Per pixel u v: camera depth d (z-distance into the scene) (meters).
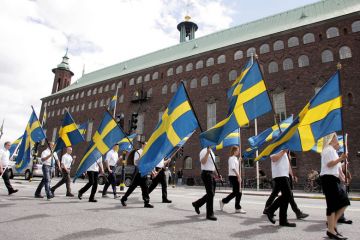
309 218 6.84
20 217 6.22
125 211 7.46
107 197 11.05
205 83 37.31
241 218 6.74
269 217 5.93
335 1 34.62
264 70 32.50
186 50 45.69
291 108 29.56
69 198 10.13
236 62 35.09
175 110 7.95
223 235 4.89
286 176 5.92
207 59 38.22
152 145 7.84
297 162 26.98
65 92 56.59
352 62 27.59
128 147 17.81
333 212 4.75
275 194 7.15
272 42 33.09
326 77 28.55
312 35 30.80
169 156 9.94
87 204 8.66
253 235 4.91
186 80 39.31
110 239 4.48
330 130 6.18
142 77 45.34
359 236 4.94
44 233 4.81
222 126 7.61
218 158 31.94
